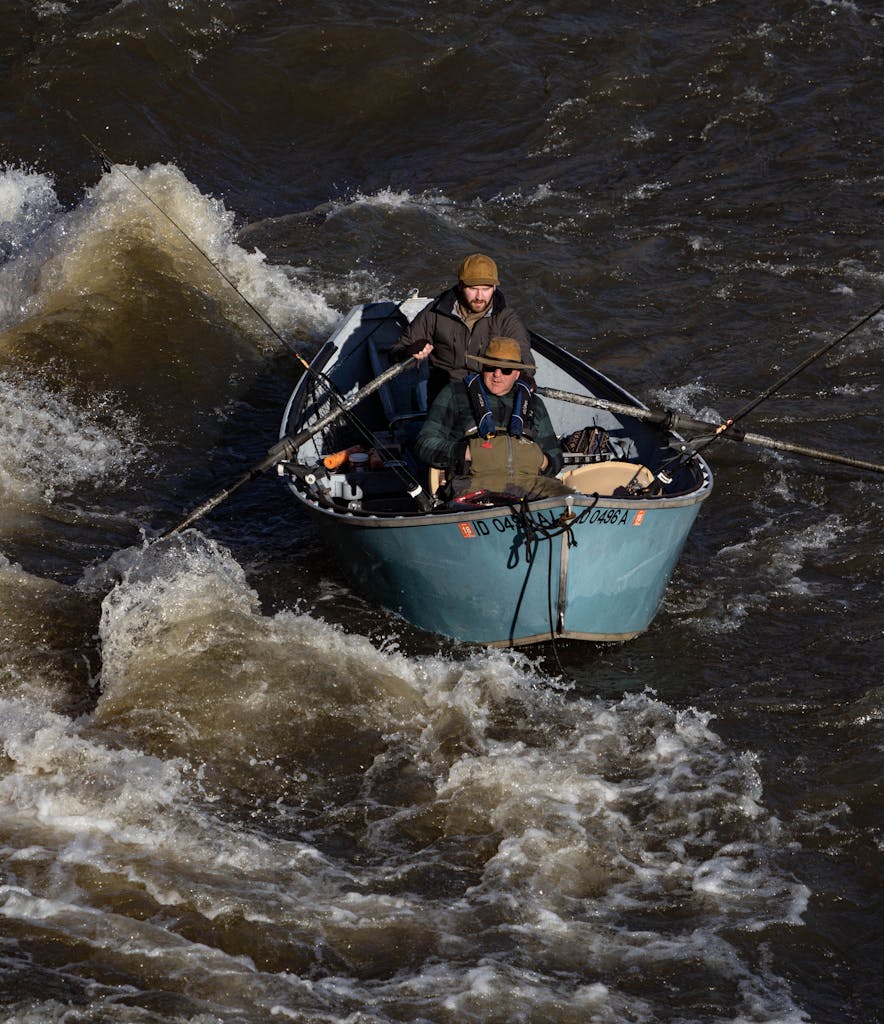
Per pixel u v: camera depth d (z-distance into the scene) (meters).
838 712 24.52
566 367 33.56
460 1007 17.64
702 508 32.56
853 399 37.31
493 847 21.19
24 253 45.53
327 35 61.78
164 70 59.72
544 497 25.73
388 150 56.50
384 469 30.39
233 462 35.41
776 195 49.88
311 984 17.89
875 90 56.97
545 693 25.44
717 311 42.56
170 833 20.98
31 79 58.28
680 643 27.20
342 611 28.50
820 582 29.25
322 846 21.14
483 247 47.38
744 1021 17.66
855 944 19.23
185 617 26.64
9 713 24.05
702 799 22.23
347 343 35.84
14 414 35.94
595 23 63.22
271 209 52.62
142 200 47.12
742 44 60.34
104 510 32.75
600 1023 17.50
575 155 54.50
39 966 17.70
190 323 41.34
